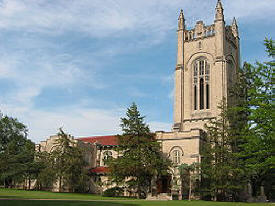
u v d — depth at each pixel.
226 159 56.31
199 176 58.03
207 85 76.25
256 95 39.41
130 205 31.88
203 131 65.19
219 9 78.69
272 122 36.78
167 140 65.31
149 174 58.44
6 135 97.31
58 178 66.06
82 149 68.81
